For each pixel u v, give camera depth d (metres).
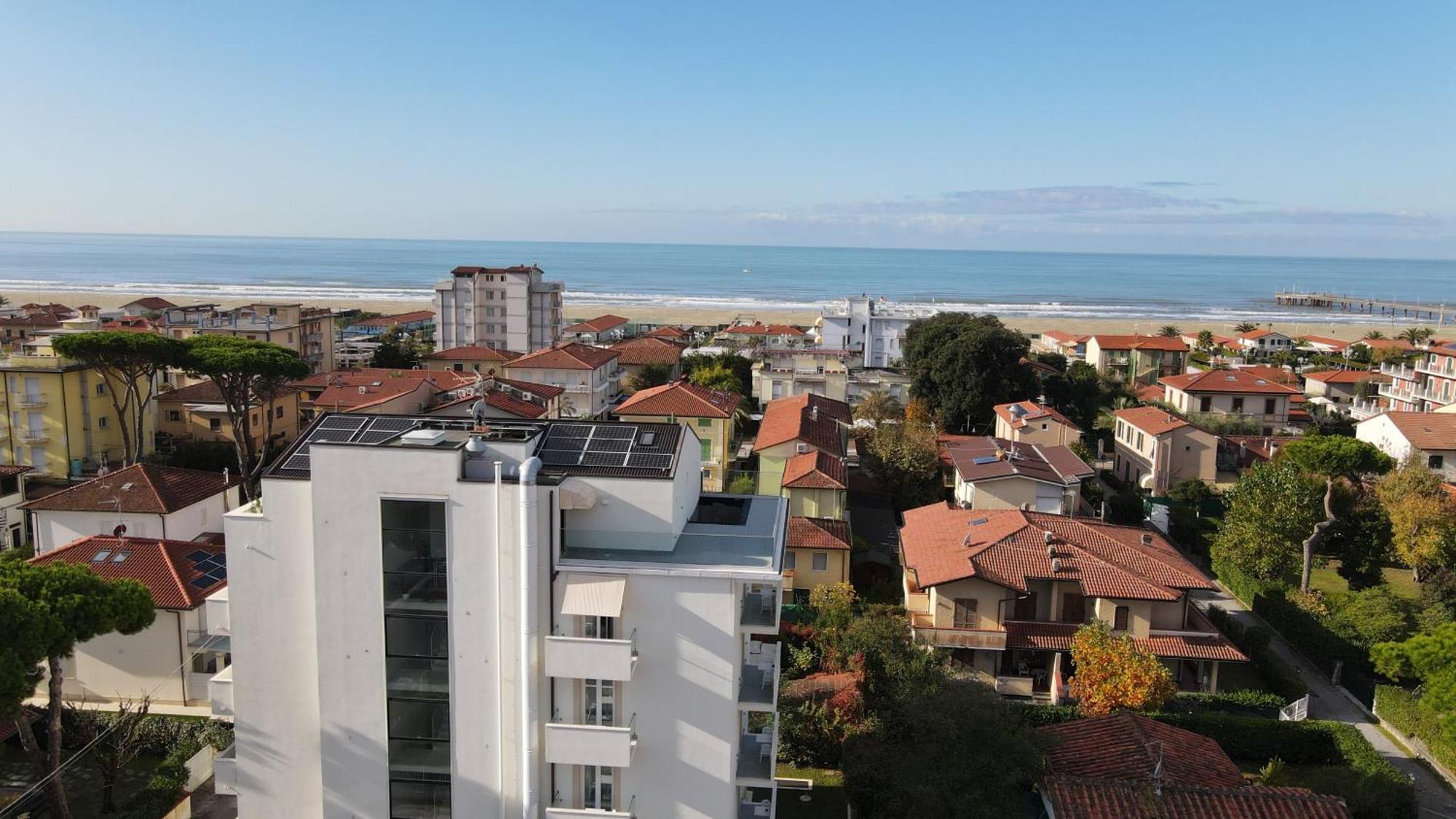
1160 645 46.72
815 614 50.56
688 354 132.75
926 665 41.97
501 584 25.19
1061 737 35.56
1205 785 32.19
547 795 26.47
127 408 84.06
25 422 78.19
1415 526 62.34
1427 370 117.00
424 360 122.94
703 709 26.25
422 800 26.52
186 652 42.88
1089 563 48.62
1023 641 46.50
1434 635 41.59
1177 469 85.19
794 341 160.62
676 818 26.78
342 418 29.23
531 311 155.00
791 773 38.88
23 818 31.81
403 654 25.86
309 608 26.47
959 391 101.31
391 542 25.44
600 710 26.41
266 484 26.05
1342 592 62.19
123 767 37.38
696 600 25.80
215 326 122.12
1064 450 78.38
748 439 95.06
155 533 54.00
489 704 25.78
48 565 41.34
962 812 29.88
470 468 25.53
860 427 93.50
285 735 27.11
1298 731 41.53
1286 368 148.50
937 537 54.47
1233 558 62.97
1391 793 34.31
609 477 26.83
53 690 32.66
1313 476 64.94
